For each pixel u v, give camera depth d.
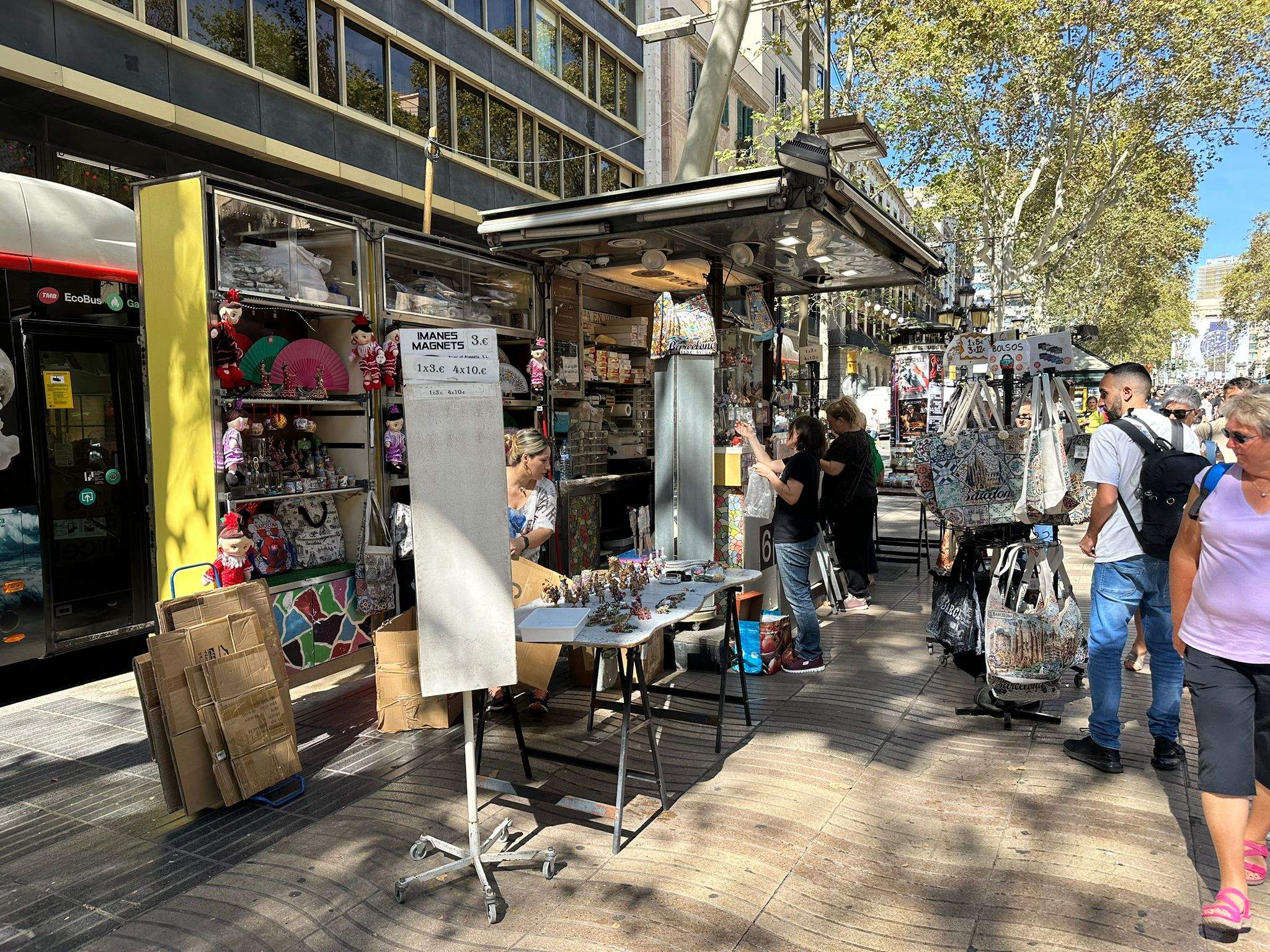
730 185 5.13
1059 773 3.94
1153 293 37.31
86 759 4.24
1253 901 2.87
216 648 3.57
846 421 7.27
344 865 3.15
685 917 2.79
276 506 5.39
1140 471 3.76
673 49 20.44
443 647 2.87
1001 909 2.84
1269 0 14.77
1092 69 16.66
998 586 4.52
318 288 5.32
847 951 2.62
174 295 4.71
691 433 5.58
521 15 15.10
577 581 4.33
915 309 43.75
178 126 8.88
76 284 5.61
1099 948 2.62
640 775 3.61
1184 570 2.89
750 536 6.00
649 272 7.52
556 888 2.98
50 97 7.84
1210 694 2.74
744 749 4.26
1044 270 22.33
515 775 3.95
